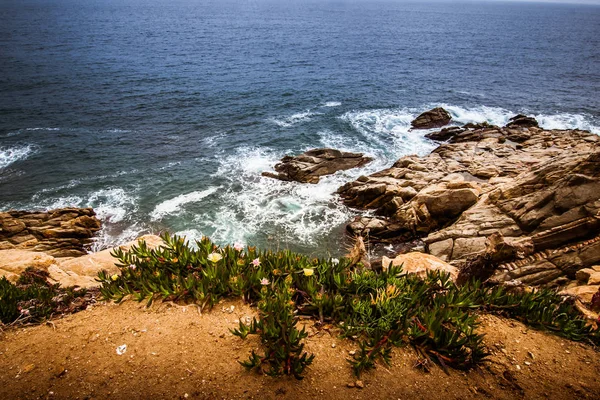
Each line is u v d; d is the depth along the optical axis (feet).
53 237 70.28
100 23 472.44
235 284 18.33
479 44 370.32
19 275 25.95
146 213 82.43
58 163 103.50
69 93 163.94
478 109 156.87
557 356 15.58
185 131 129.90
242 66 238.07
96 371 14.84
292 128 134.41
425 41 385.91
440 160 94.84
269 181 96.53
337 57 279.49
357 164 103.81
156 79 196.65
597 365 15.14
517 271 45.09
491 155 95.45
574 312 18.49
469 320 16.07
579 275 38.42
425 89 190.90
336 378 14.25
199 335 16.58
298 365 14.19
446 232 62.95
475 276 24.81
